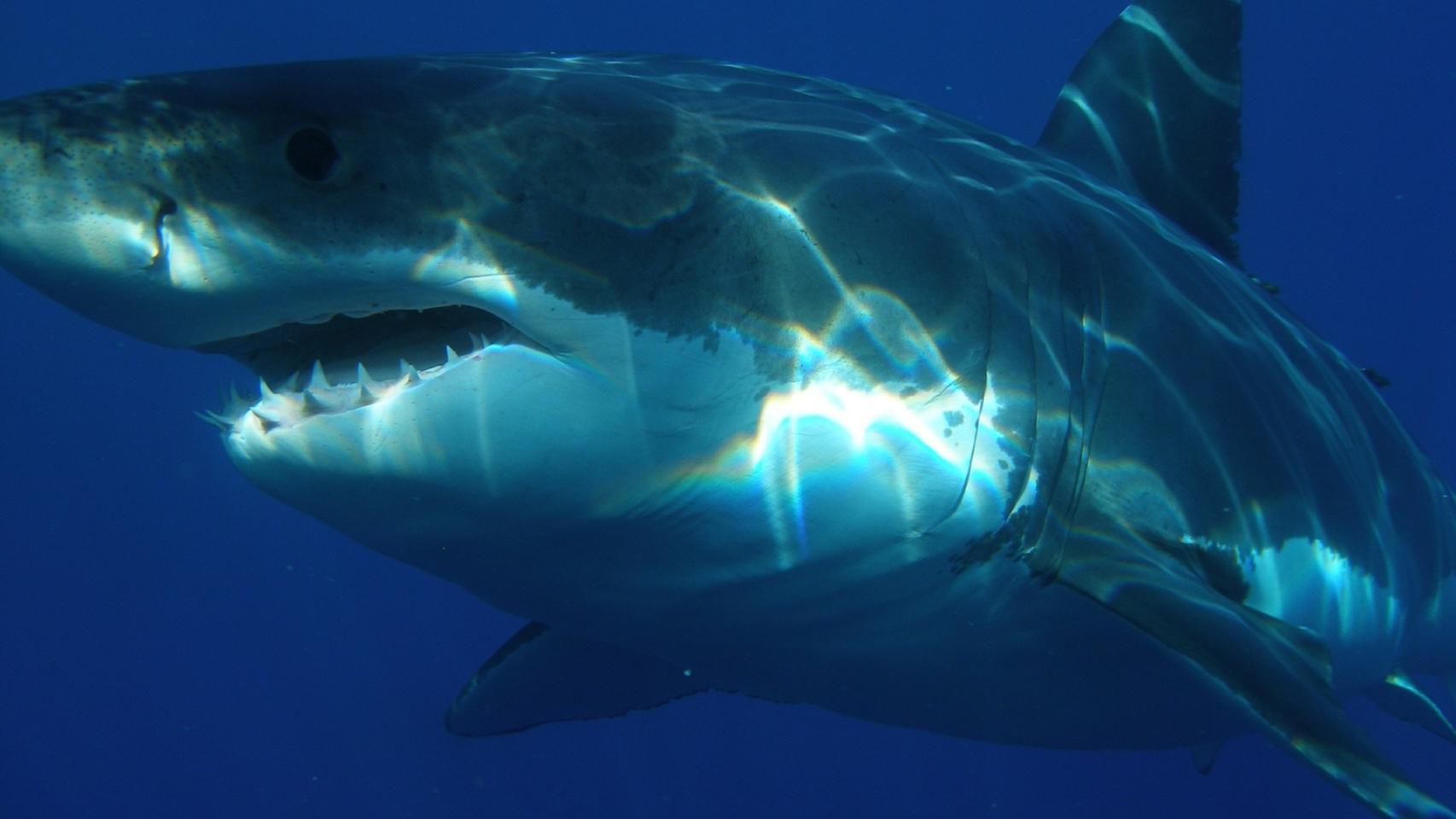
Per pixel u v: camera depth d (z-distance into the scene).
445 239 1.89
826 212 2.25
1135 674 2.99
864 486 2.28
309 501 1.99
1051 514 2.57
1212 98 4.08
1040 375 2.52
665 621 2.52
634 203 2.05
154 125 1.76
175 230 1.74
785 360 2.16
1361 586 3.51
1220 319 3.23
